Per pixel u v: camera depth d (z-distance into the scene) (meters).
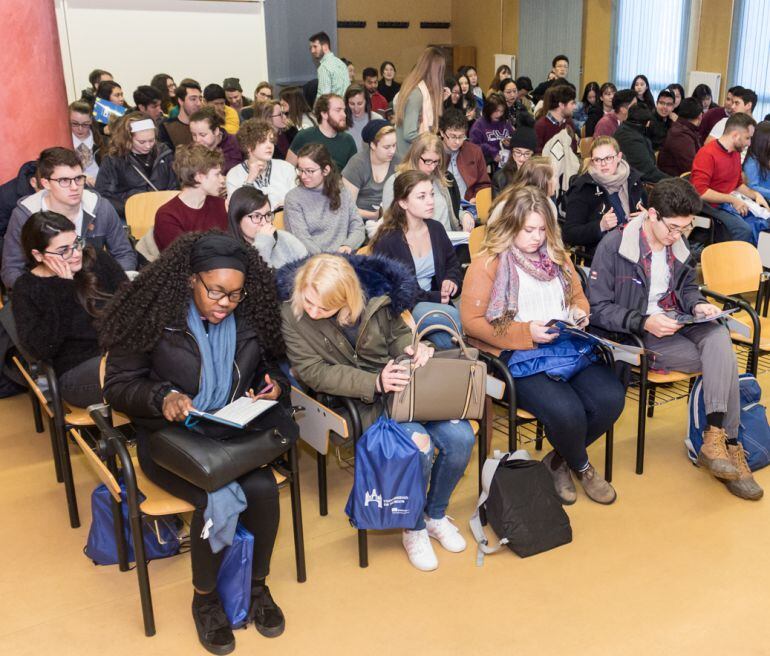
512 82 9.98
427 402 2.64
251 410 2.31
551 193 4.17
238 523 2.40
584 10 12.52
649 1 11.59
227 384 2.41
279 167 4.92
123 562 2.73
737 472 3.14
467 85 10.39
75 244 2.88
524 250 3.07
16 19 4.21
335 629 2.46
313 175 4.07
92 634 2.44
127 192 5.21
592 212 4.63
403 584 2.68
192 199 4.00
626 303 3.36
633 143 6.57
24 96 4.30
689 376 3.30
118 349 2.36
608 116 7.77
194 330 2.36
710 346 3.20
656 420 3.88
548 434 2.99
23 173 4.09
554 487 2.95
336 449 3.20
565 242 4.64
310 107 7.52
